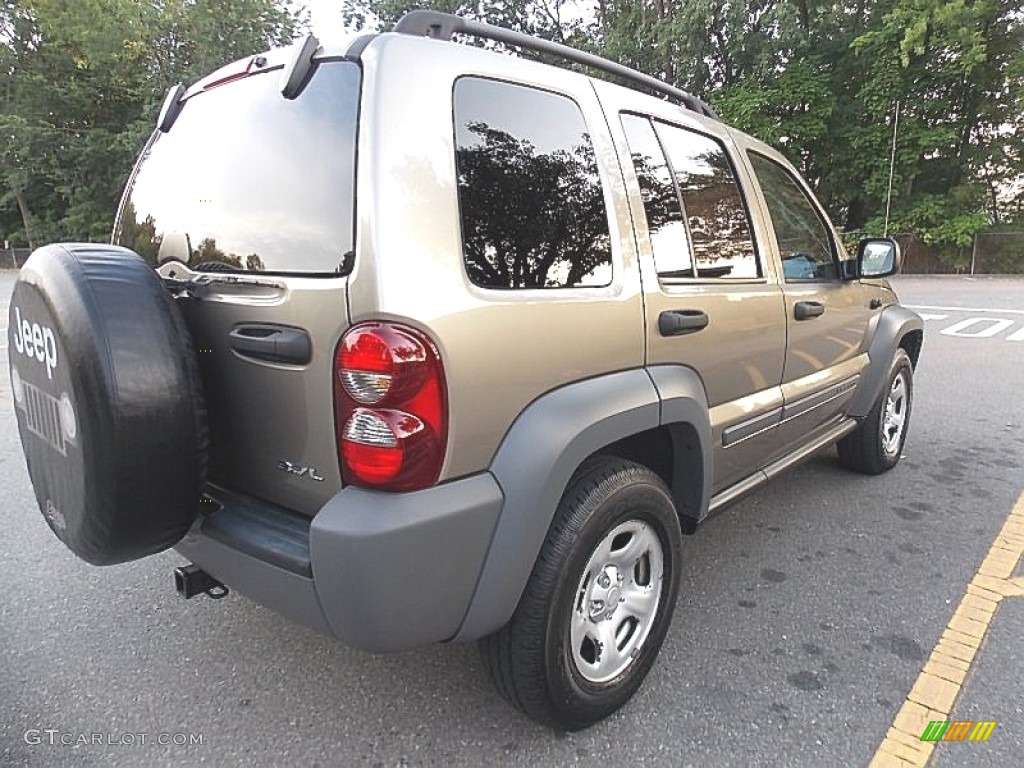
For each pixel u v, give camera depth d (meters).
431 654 2.69
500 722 2.30
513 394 1.88
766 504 4.07
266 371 1.90
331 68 1.86
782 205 3.35
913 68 20.78
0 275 25.62
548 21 24.59
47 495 2.14
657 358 2.36
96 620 2.91
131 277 1.90
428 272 1.71
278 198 1.91
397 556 1.69
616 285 2.22
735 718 2.31
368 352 1.65
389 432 1.67
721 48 21.45
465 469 1.80
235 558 1.95
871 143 21.72
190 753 2.17
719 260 2.77
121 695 2.44
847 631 2.80
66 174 30.09
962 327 11.01
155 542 1.95
